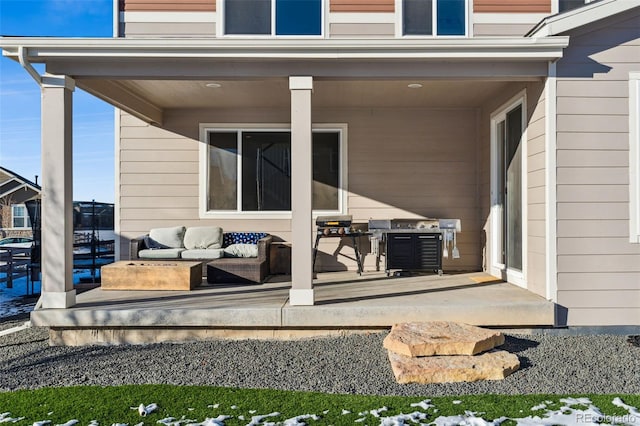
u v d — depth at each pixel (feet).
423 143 22.79
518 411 9.59
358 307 14.43
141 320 14.23
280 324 14.35
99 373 12.10
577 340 14.40
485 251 21.88
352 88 18.94
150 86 18.45
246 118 22.68
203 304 14.92
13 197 60.54
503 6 20.68
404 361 11.88
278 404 10.01
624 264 15.01
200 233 21.61
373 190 22.80
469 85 18.47
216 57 14.49
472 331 13.19
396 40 14.30
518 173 18.12
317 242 21.44
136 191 22.45
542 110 15.40
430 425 8.98
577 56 15.03
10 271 27.20
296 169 14.85
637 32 15.10
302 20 20.68
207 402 10.13
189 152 22.61
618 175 15.05
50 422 9.20
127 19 20.57
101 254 26.66
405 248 20.53
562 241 14.98
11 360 13.15
